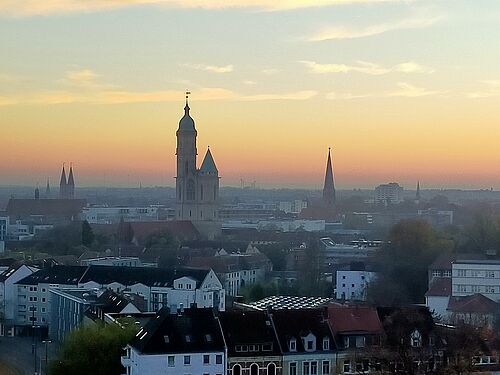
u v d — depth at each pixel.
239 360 185.50
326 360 190.12
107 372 196.25
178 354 182.50
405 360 171.38
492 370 186.88
